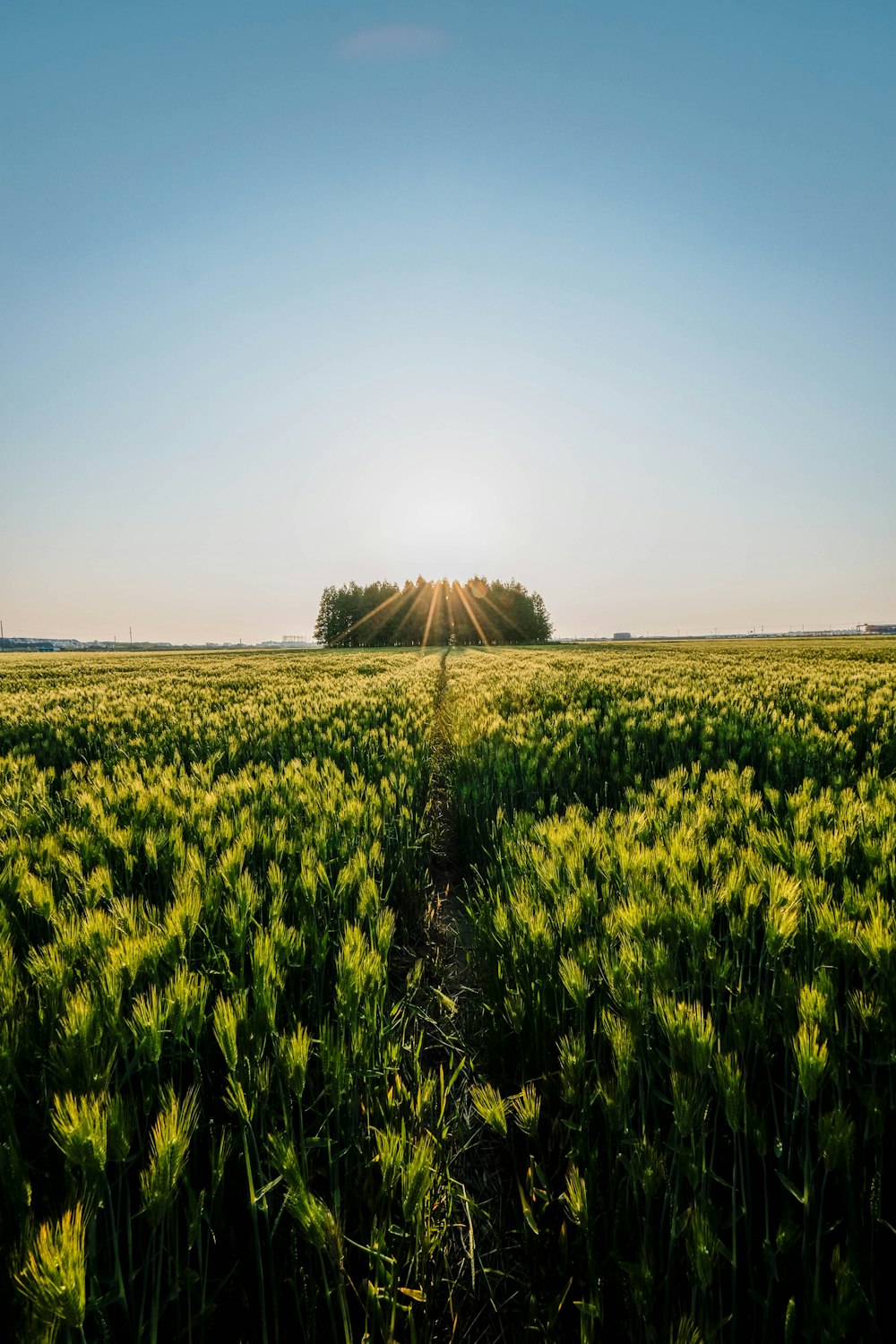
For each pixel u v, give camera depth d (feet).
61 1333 3.98
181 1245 5.34
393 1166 5.19
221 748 22.98
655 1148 5.20
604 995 7.16
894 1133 5.62
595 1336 4.56
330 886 9.44
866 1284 4.74
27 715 32.58
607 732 24.59
